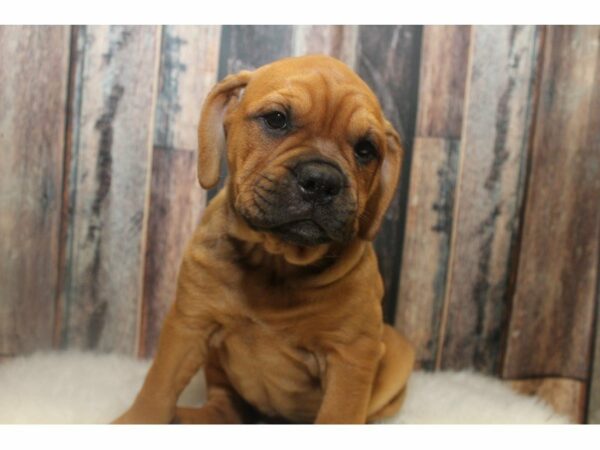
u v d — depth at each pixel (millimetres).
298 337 401
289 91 358
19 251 530
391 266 556
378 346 409
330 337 397
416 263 558
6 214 524
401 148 412
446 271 562
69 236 535
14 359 510
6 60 506
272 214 340
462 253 562
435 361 572
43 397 434
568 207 566
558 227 568
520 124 553
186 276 403
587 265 572
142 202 537
